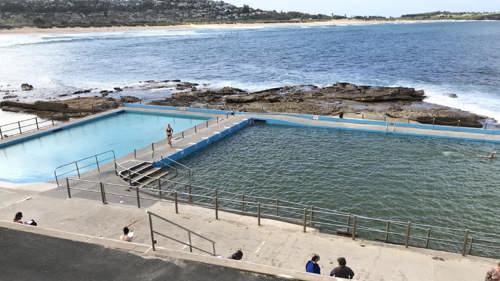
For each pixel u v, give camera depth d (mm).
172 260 8164
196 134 31953
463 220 19484
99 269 8000
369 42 142750
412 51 109000
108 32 198125
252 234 15555
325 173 25281
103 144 30172
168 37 167375
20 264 8273
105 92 54594
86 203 18297
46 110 41625
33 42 135500
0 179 23344
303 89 54344
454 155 28078
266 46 129625
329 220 19359
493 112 40781
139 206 17891
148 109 39969
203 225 16219
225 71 77250
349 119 35281
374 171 25500
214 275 7594
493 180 24062
